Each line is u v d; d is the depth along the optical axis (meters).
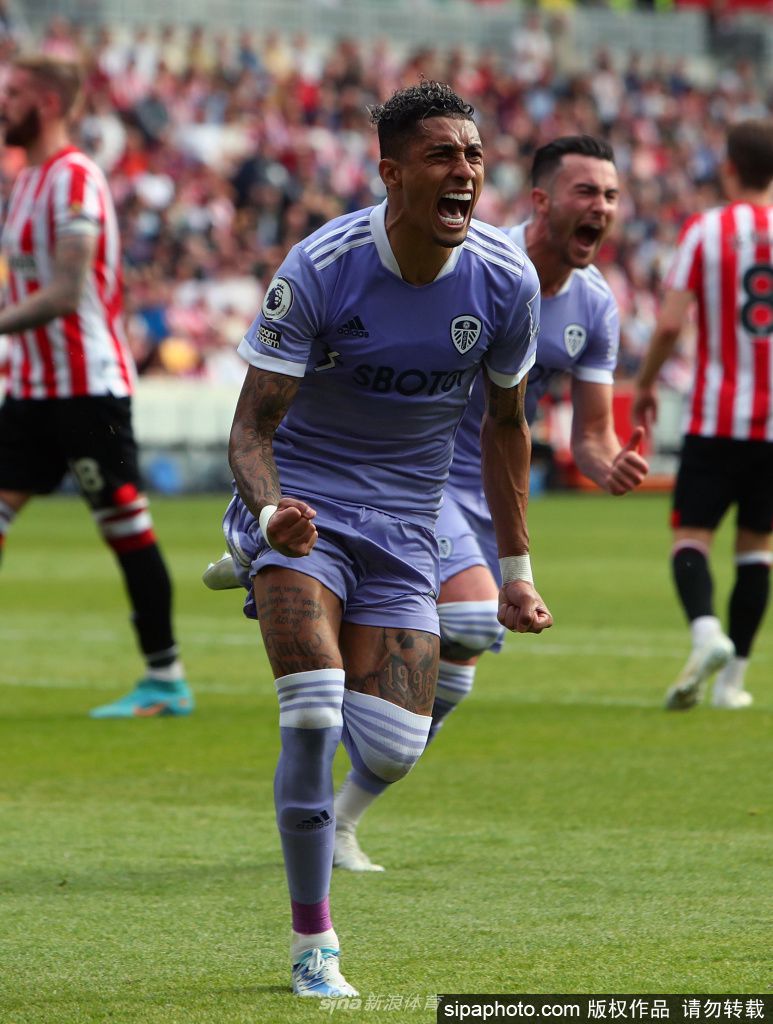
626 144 96.38
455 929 12.00
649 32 112.31
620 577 40.84
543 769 18.44
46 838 15.16
